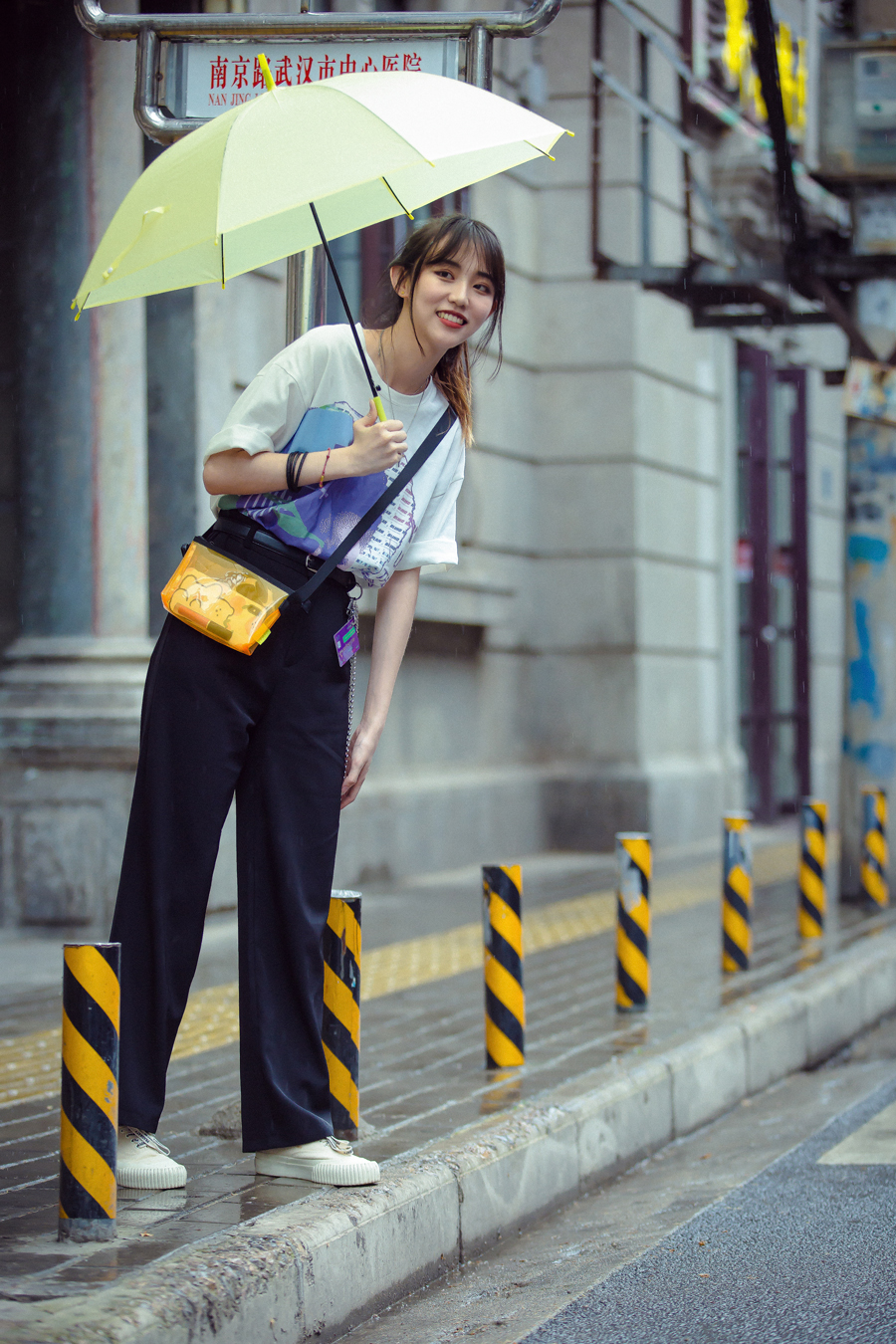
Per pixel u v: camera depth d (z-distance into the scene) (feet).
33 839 27.27
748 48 36.22
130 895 11.87
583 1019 20.38
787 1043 20.80
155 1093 12.03
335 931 14.07
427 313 11.59
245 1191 11.94
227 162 10.78
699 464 46.44
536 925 30.58
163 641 11.87
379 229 33.76
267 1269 10.16
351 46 14.51
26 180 27.84
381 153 10.75
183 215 10.81
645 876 20.85
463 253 11.56
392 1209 11.82
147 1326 9.02
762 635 52.85
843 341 61.31
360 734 12.66
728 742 48.73
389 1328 11.27
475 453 38.99
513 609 41.22
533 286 42.06
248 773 11.96
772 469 53.42
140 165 27.76
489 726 40.32
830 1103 18.67
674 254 42.78
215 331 28.50
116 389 27.68
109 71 27.43
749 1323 11.01
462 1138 13.82
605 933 29.53
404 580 12.87
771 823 53.16
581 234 41.83
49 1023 20.58
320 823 12.01
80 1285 9.55
